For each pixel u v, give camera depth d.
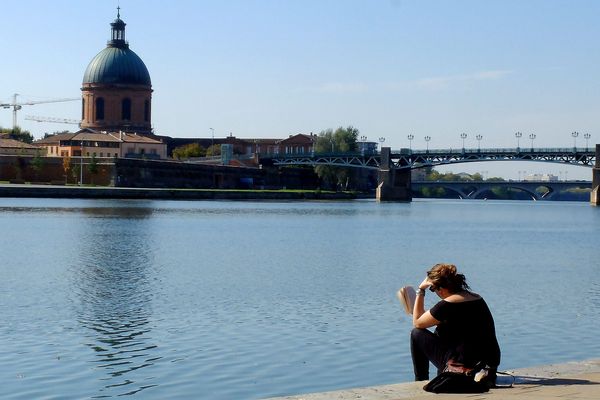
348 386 31.67
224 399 29.77
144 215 156.12
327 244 105.56
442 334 20.86
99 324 43.81
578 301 55.59
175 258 81.00
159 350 37.53
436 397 19.23
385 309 50.19
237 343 39.25
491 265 82.81
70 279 62.44
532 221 189.38
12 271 67.12
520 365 35.66
